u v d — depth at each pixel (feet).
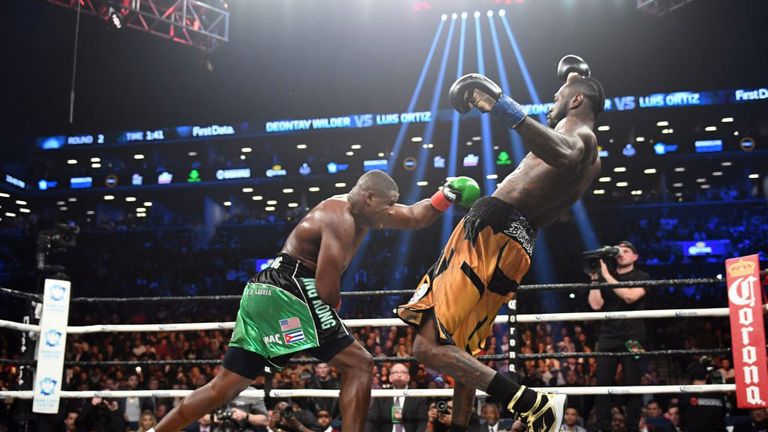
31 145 79.00
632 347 16.61
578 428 19.36
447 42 70.03
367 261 71.00
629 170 73.00
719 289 62.49
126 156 81.51
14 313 71.00
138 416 26.27
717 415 18.31
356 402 9.81
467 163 73.77
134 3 41.14
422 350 9.07
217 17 46.09
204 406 10.02
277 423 12.89
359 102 78.64
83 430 22.76
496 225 9.25
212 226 81.20
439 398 21.02
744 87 68.64
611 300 16.98
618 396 23.81
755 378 13.16
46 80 68.90
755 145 68.85
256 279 10.26
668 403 28.94
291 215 78.43
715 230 68.13
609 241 70.08
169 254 75.46
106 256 75.87
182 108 79.77
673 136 71.00
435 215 10.52
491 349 36.99
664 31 68.64
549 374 31.96
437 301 9.15
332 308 10.04
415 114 74.69
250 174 78.79
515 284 9.43
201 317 60.23
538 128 8.45
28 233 75.72
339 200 10.35
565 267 68.80
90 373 37.42
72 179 79.87
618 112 71.72
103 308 61.93
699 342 46.21
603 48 72.49
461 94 8.56
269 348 9.91
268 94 80.43
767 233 66.85
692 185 74.95
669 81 72.43
